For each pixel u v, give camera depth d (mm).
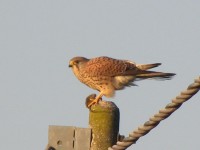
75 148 11203
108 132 11281
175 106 8984
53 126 11234
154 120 9266
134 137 9602
